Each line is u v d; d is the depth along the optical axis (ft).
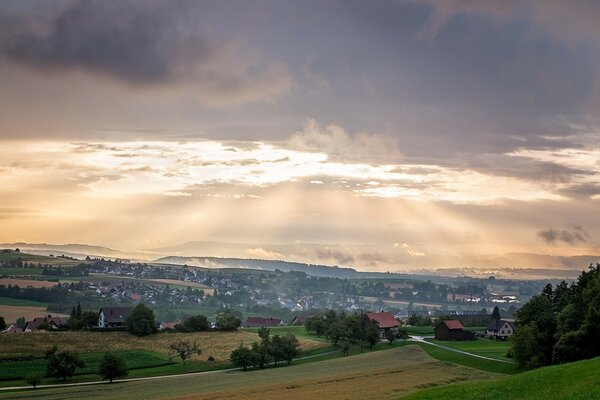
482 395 197.26
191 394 307.17
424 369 355.56
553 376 205.67
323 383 306.55
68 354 436.35
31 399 331.98
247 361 463.01
